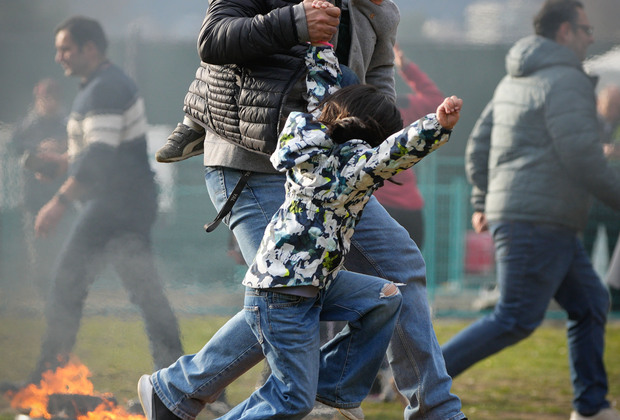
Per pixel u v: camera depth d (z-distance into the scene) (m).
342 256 8.02
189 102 9.21
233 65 8.60
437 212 27.09
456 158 27.14
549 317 27.95
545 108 15.37
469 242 26.86
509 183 15.33
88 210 14.65
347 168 7.66
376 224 9.10
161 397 8.96
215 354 8.75
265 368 14.51
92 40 15.08
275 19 7.98
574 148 15.21
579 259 15.20
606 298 15.16
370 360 8.52
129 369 14.21
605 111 21.19
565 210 15.02
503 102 15.64
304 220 7.84
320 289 8.09
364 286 8.42
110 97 14.77
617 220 26.70
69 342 14.39
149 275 14.65
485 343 14.84
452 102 7.19
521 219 15.02
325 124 7.78
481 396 17.95
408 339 9.05
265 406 8.24
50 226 15.02
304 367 8.10
